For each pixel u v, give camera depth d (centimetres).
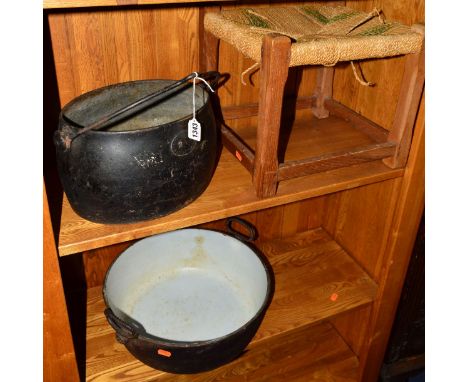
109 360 114
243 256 124
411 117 101
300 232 155
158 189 83
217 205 93
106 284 110
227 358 104
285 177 95
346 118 123
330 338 156
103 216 84
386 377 150
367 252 135
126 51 104
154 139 79
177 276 130
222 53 114
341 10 109
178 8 104
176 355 97
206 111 88
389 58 111
